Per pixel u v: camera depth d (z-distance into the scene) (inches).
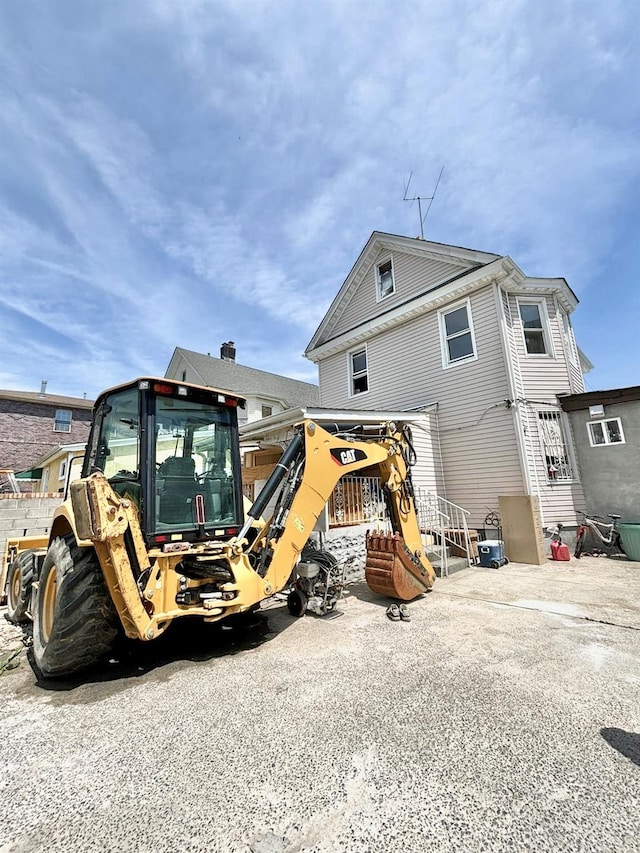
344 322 542.0
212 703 106.7
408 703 103.3
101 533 105.9
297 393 909.8
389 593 198.1
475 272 374.0
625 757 79.7
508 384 354.0
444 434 399.2
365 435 206.8
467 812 65.9
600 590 218.4
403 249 466.9
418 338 436.8
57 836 63.3
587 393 351.9
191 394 149.8
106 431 158.2
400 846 59.2
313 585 188.7
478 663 127.9
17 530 285.9
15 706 109.1
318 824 63.9
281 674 123.7
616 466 336.8
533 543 304.2
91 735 93.0
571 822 63.4
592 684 111.7
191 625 174.4
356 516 285.0
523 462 338.6
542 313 390.9
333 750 84.1
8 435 835.4
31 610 172.6
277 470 159.2
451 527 346.3
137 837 62.6
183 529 137.3
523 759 79.7
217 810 67.8
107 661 138.0
